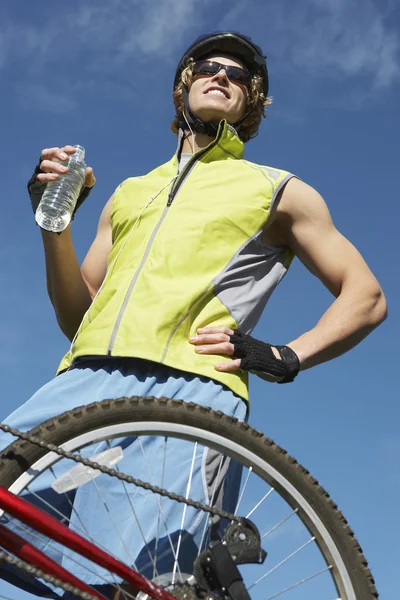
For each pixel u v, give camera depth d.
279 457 2.21
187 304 2.77
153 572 2.29
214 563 2.09
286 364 2.76
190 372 2.69
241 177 3.06
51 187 2.94
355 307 2.91
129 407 2.17
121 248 3.00
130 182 3.19
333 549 2.15
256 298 2.93
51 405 2.67
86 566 2.35
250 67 3.43
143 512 2.49
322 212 3.07
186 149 3.30
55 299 3.23
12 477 2.06
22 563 2.00
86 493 2.51
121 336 2.73
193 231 2.91
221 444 2.20
